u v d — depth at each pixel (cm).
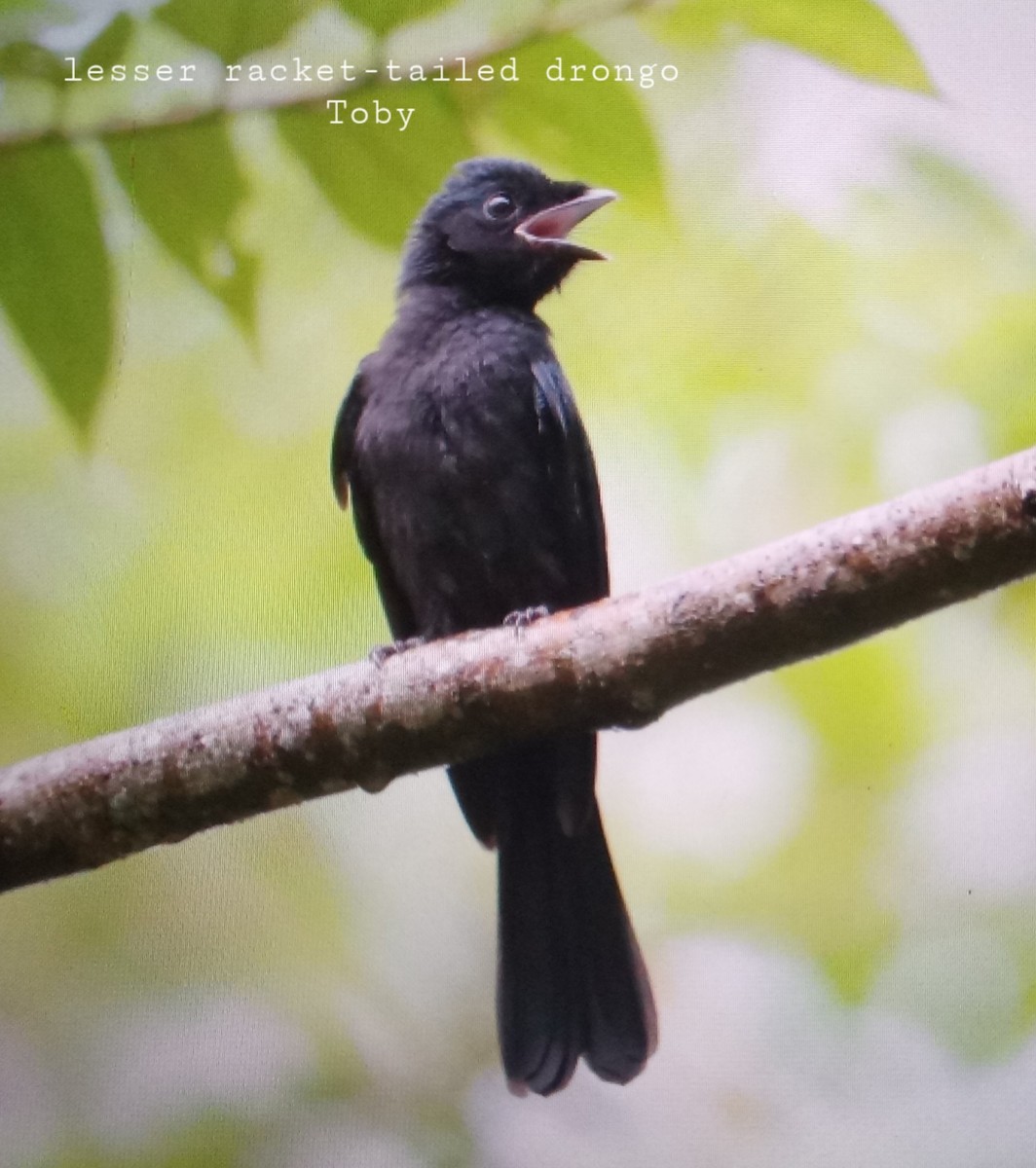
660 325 1072
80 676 1051
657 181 725
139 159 689
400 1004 1184
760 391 1067
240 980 1170
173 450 1071
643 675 637
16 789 681
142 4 683
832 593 604
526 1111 1159
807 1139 1121
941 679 1115
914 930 1165
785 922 1178
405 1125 1152
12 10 680
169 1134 1127
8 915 1164
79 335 673
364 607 1064
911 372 1054
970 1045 1145
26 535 1060
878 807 1159
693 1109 1150
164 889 1175
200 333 1048
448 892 1209
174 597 1063
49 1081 1130
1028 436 1036
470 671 655
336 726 668
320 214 925
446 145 710
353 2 697
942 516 587
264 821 1194
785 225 1041
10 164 676
